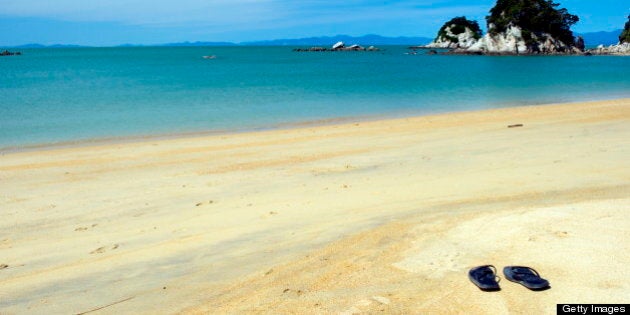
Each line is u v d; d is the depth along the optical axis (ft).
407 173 41.32
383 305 16.70
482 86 145.69
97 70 241.55
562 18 457.27
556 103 100.37
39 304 19.57
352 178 40.70
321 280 19.31
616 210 23.97
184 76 195.21
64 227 31.09
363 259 21.16
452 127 68.90
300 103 103.81
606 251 19.20
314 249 23.21
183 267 22.52
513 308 15.93
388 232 24.57
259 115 86.53
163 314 17.69
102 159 52.24
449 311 16.01
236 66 285.64
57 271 23.32
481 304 16.31
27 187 41.60
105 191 39.75
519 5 442.09
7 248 27.48
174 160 51.21
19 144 61.87
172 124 77.00
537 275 17.63
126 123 78.07
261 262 22.13
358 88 140.05
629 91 125.18
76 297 19.98
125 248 26.13
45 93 125.08
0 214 34.32
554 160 42.75
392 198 33.30
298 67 272.72
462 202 30.66
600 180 34.22
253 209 32.73
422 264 19.97
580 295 16.33
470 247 21.21
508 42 446.60
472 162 44.29
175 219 31.48
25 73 216.74
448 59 388.78
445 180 37.78
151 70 241.96
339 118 82.58
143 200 36.76
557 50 449.48
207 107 97.25
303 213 30.81
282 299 17.87
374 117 83.66
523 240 21.15
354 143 58.49
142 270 22.56
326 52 634.84
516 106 96.68
